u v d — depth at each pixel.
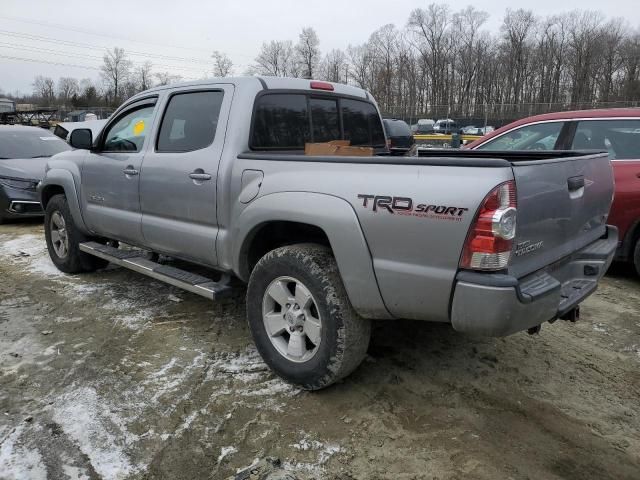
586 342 4.08
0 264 6.21
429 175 2.61
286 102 3.88
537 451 2.76
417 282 2.67
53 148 9.98
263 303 3.36
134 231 4.45
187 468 2.62
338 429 2.92
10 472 2.57
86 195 5.04
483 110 45.16
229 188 3.51
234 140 3.54
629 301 5.00
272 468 2.62
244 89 3.63
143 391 3.30
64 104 80.50
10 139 9.66
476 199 2.45
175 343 3.99
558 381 3.47
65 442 2.81
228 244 3.57
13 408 3.12
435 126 41.25
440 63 73.31
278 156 3.25
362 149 3.92
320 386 3.15
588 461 2.69
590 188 3.30
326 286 2.99
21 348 3.91
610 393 3.34
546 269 2.94
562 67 71.94
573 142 5.68
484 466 2.63
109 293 5.11
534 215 2.67
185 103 4.03
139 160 4.27
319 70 78.19
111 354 3.80
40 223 9.04
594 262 3.34
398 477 2.56
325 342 3.03
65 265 5.66
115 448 2.76
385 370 3.55
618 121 5.46
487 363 3.68
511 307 2.47
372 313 2.91
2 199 8.55
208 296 3.66
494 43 73.31
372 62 75.06
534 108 44.88
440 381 3.43
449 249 2.55
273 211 3.17
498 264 2.47
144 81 81.06
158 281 5.49
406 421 3.00
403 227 2.67
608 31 70.00
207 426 2.95
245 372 3.54
